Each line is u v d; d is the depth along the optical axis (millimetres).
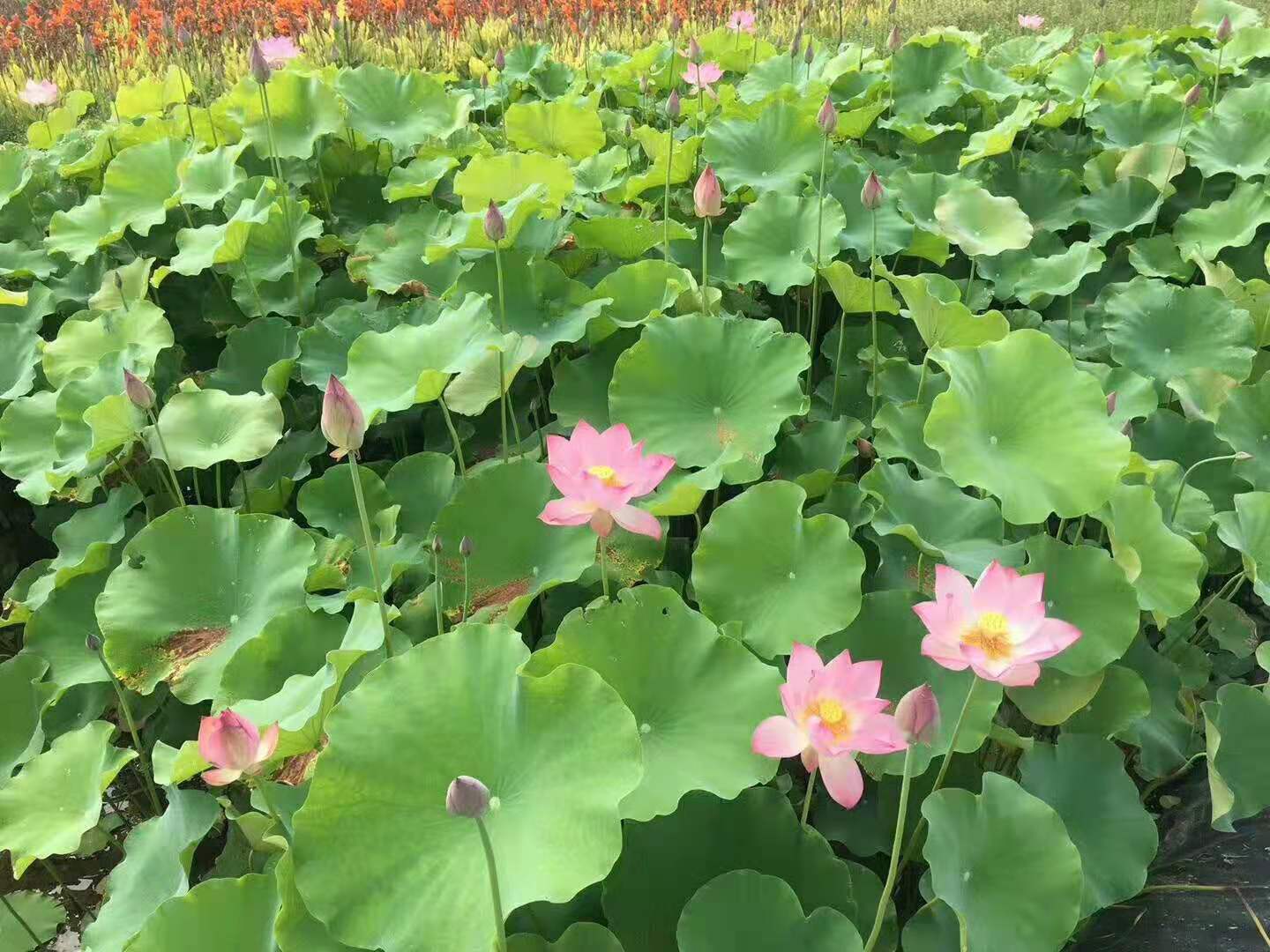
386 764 1368
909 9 6578
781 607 1718
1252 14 4598
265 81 2686
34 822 1710
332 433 1541
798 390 2086
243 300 2809
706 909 1351
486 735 1405
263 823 1538
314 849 1300
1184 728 1803
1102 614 1679
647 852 1464
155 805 2021
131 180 3074
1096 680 1663
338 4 5734
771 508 1785
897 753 1577
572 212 2730
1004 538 1971
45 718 2037
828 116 2359
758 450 2047
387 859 1312
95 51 5625
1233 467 2199
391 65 5148
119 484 2506
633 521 1461
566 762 1369
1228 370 2408
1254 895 1606
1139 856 1539
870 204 2152
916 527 1905
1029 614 1284
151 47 5660
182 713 2039
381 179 3373
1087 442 1812
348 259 2906
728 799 1429
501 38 5410
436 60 5219
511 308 2424
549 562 1915
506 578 1933
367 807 1339
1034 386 1880
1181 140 3238
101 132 3574
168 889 1557
